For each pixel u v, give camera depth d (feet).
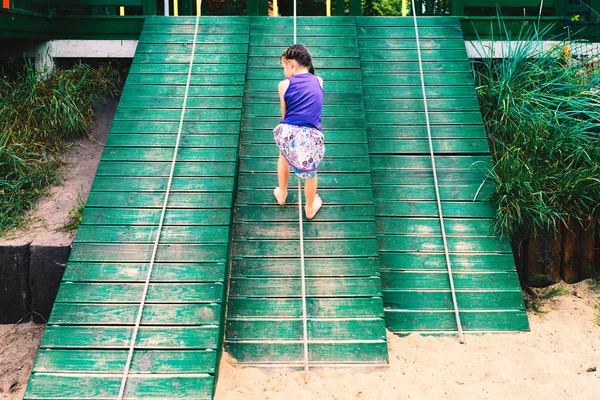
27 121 18.97
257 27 20.17
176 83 17.84
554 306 15.39
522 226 16.14
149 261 13.17
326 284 13.43
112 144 15.90
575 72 19.02
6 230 15.99
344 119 16.90
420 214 15.65
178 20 20.48
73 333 11.87
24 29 19.81
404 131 17.33
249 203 14.98
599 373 11.99
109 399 10.82
